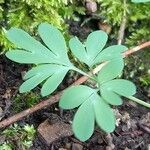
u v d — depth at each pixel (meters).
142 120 0.13
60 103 0.10
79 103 0.10
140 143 0.13
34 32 0.14
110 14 0.15
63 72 0.11
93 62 0.11
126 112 0.14
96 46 0.11
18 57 0.11
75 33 0.15
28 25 0.14
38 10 0.14
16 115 0.12
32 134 0.12
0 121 0.12
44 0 0.14
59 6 0.14
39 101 0.13
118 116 0.13
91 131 0.10
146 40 0.15
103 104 0.10
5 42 0.13
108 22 0.15
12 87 0.13
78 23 0.15
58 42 0.11
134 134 0.13
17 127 0.12
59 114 0.13
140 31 0.15
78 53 0.11
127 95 0.10
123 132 0.13
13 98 0.13
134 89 0.10
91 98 0.10
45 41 0.11
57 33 0.11
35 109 0.12
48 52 0.11
